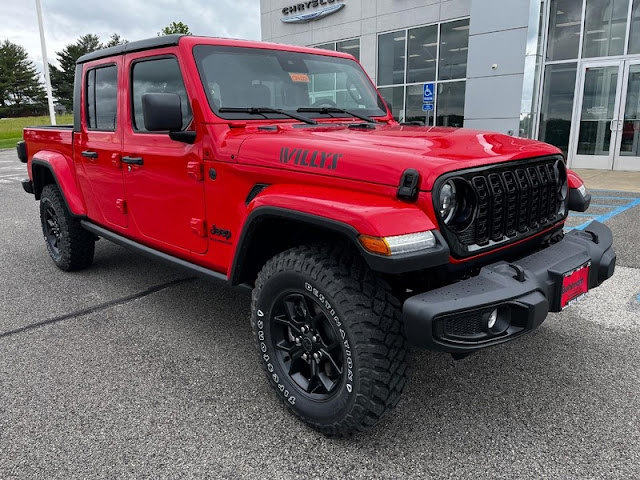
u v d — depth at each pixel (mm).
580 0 11422
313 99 3336
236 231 2670
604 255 2611
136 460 2168
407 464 2133
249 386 2752
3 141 30562
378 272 2127
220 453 2213
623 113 11375
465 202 2088
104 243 5742
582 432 2309
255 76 3055
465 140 2451
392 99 15203
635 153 11445
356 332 2051
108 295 4117
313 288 2176
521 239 2369
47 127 4738
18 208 8289
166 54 2973
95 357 3080
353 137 2506
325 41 16375
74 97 3980
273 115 3012
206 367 2953
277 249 2646
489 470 2084
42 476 2074
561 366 2891
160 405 2574
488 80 12148
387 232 1883
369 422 2152
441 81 13961
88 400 2617
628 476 2025
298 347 2396
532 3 11133
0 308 3871
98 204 3891
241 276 2635
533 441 2256
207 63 2891
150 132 3141
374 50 15188
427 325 1901
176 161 2938
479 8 11883
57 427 2395
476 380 2768
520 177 2334
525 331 2076
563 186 2705
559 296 2273
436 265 1967
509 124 12070
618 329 3342
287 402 2428
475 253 2139
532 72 11539
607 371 2826
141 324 3553
